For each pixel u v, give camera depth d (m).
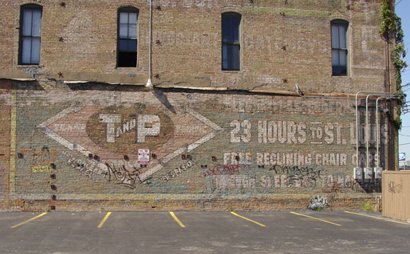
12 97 21.64
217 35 23.34
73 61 22.17
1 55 21.81
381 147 24.53
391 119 24.91
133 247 13.35
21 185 21.34
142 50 22.72
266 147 23.17
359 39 24.92
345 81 24.42
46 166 21.53
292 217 20.53
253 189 22.89
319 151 23.67
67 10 22.41
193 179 22.45
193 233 15.84
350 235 15.90
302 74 23.95
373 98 24.59
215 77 23.09
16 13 22.16
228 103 23.06
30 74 21.86
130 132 22.19
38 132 21.61
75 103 21.94
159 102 22.53
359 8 25.09
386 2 25.28
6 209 21.19
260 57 23.64
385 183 21.31
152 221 18.59
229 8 23.59
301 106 23.73
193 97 22.80
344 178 23.78
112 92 22.23
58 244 13.68
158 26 22.97
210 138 22.73
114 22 22.62
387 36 25.31
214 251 12.96
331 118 23.95
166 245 13.70
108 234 15.44
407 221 19.50
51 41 22.16
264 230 16.70
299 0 24.36
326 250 13.29
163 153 22.31
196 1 23.36
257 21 23.83
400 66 25.23
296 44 24.08
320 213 22.20
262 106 23.34
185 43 23.06
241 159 22.91
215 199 22.53
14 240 14.27
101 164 21.84
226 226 17.52
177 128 22.53
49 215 20.17
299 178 23.34
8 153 21.38
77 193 21.59
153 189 22.11
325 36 24.45
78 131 21.84
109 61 22.41
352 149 24.03
